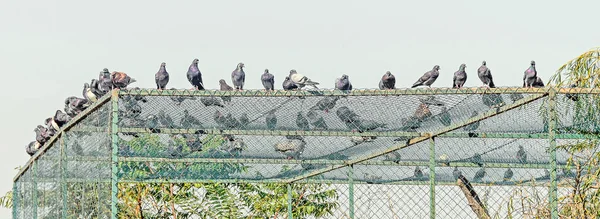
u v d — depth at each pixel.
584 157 13.80
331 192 20.42
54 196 16.39
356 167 17.25
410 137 14.34
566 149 13.90
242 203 20.91
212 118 14.02
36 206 18.48
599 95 12.70
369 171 17.14
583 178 14.24
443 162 15.60
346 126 14.10
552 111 11.56
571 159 13.80
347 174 17.33
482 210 14.93
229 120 14.09
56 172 16.16
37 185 18.48
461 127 13.43
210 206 20.72
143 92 12.25
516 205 14.29
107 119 12.45
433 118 13.70
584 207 13.12
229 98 13.56
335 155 16.23
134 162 16.86
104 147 12.55
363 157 16.14
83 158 14.03
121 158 15.62
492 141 14.60
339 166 16.62
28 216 19.83
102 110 12.82
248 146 15.95
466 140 14.73
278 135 14.27
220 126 14.12
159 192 20.47
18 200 22.05
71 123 14.64
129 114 13.53
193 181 17.34
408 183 16.69
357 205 16.22
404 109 13.59
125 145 15.59
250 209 20.91
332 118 13.95
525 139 14.45
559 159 14.88
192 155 15.98
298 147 15.98
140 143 15.53
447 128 13.65
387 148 15.16
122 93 12.16
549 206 13.50
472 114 13.48
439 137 14.41
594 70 13.43
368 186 16.48
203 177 17.34
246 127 14.20
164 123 13.98
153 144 15.58
